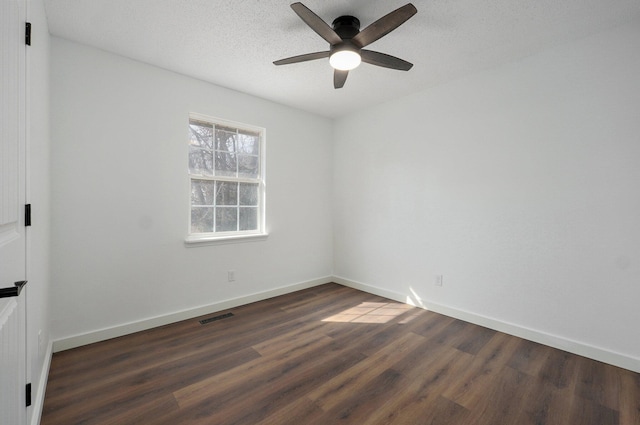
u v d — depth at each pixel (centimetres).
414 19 202
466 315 290
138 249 261
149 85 266
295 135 385
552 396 177
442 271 311
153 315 271
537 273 247
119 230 251
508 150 262
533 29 213
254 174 354
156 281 272
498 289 270
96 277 240
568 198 230
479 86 280
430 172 320
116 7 191
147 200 266
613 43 210
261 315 304
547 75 239
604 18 200
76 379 190
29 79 133
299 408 166
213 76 291
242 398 174
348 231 412
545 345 240
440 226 312
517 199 257
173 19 204
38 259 160
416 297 333
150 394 176
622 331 209
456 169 298
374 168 377
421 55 250
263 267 355
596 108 217
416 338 254
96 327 241
